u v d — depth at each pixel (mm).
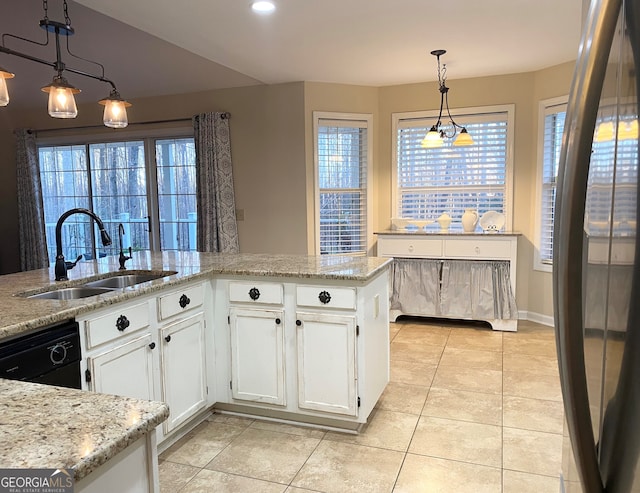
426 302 4746
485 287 4555
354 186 5250
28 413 966
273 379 2742
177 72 4688
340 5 2941
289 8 2967
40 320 1776
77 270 2891
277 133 5039
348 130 5145
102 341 2055
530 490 2121
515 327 4500
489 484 2170
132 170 5906
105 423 922
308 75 4668
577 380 667
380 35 3502
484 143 4914
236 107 5184
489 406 2959
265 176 5145
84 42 3922
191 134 5516
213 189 5227
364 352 2555
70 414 964
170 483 2213
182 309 2559
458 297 4637
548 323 4707
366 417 2611
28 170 6082
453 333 4516
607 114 667
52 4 3227
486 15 3152
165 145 5734
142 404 1011
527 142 4750
